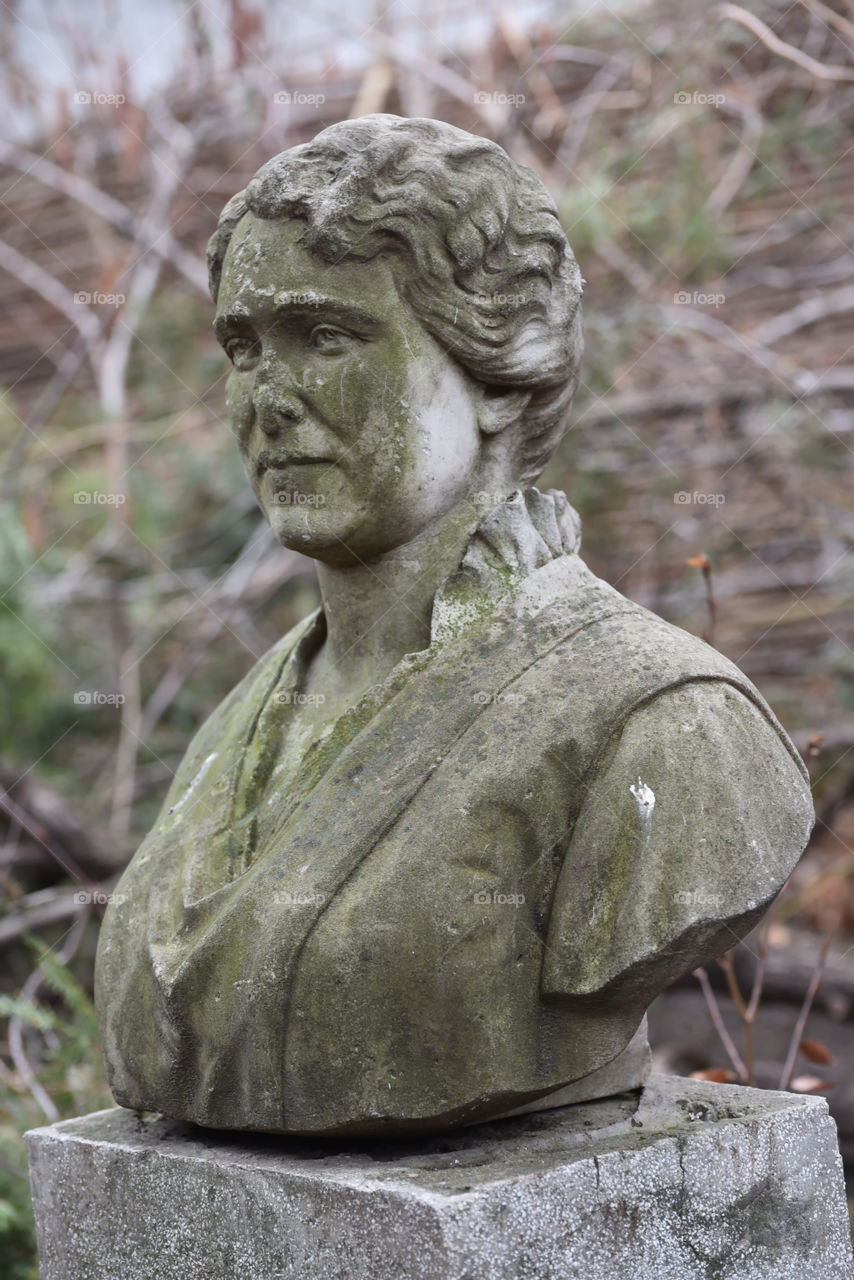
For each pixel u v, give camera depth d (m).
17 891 3.34
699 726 1.52
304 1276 1.50
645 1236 1.54
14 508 4.25
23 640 4.10
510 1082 1.50
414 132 1.69
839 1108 3.21
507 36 4.21
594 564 4.40
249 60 4.53
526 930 1.51
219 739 1.90
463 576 1.69
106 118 4.63
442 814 1.52
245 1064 1.54
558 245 1.75
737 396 4.28
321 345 1.66
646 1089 1.77
